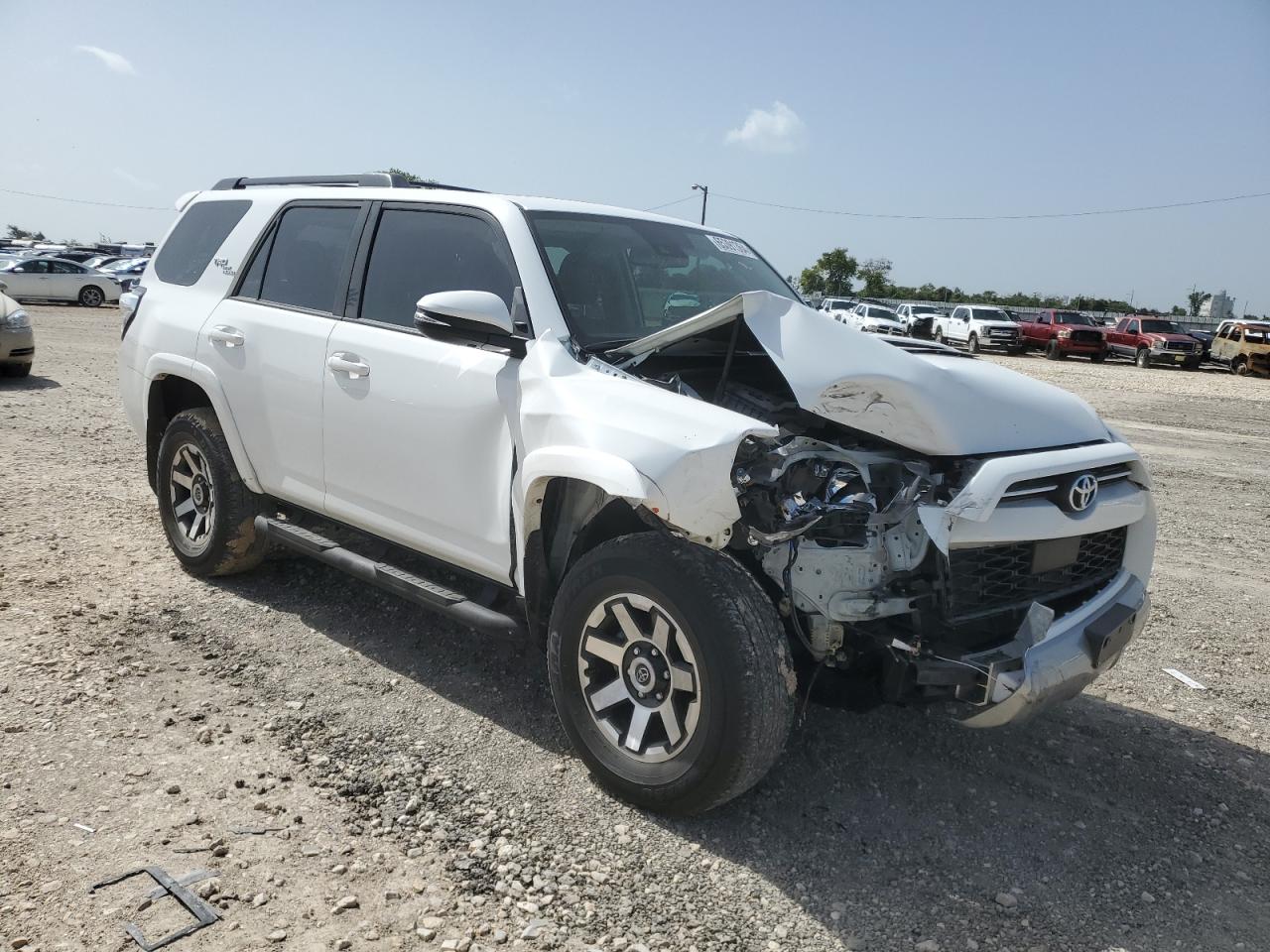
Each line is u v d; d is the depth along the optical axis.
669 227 4.43
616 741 3.20
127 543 5.65
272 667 4.09
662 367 3.64
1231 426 14.65
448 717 3.73
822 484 3.10
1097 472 3.40
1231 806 3.43
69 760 3.24
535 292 3.59
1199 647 4.93
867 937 2.62
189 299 5.11
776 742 2.89
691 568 2.90
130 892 2.59
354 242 4.34
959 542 3.03
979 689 2.93
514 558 3.50
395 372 3.87
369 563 4.07
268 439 4.54
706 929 2.61
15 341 11.87
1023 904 2.80
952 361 3.54
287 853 2.82
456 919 2.58
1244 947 2.67
